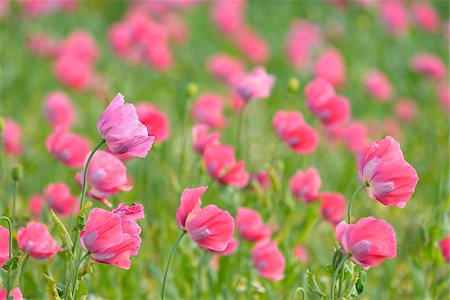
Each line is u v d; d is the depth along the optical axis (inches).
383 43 703.7
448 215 293.1
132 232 173.9
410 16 775.7
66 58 495.2
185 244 274.2
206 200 289.9
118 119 174.2
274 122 274.7
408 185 180.7
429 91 605.6
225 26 646.5
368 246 172.7
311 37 615.2
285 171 310.8
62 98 449.7
